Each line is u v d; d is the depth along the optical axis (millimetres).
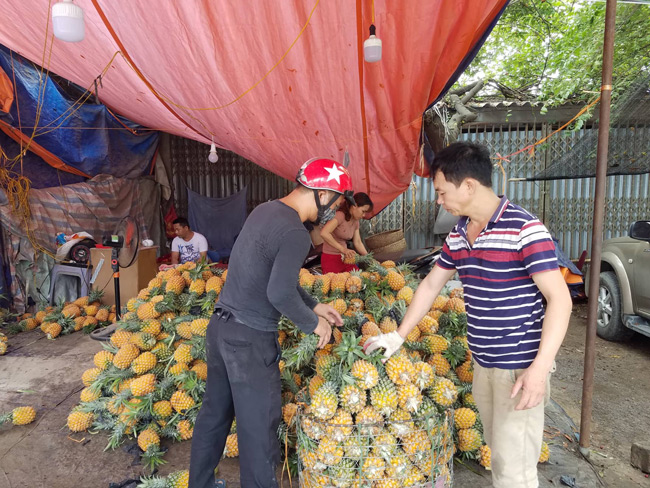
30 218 6340
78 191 6918
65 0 2893
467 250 1964
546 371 1696
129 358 3303
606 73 2883
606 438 3416
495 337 1902
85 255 6273
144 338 3279
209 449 2316
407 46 3543
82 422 3193
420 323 3004
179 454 2959
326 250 4926
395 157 5309
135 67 4398
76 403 3729
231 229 8914
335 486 2168
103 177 7348
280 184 9586
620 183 8703
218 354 2246
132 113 6332
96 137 6863
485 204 1868
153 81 4609
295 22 3410
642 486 2824
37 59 4980
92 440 3137
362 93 4172
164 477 2682
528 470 1964
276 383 2221
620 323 5453
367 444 2182
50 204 6586
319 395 2246
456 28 3377
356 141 5016
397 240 6645
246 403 2137
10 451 3000
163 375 3309
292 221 2080
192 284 3650
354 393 2209
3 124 5570
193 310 3643
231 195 8992
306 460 2256
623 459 3127
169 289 3615
